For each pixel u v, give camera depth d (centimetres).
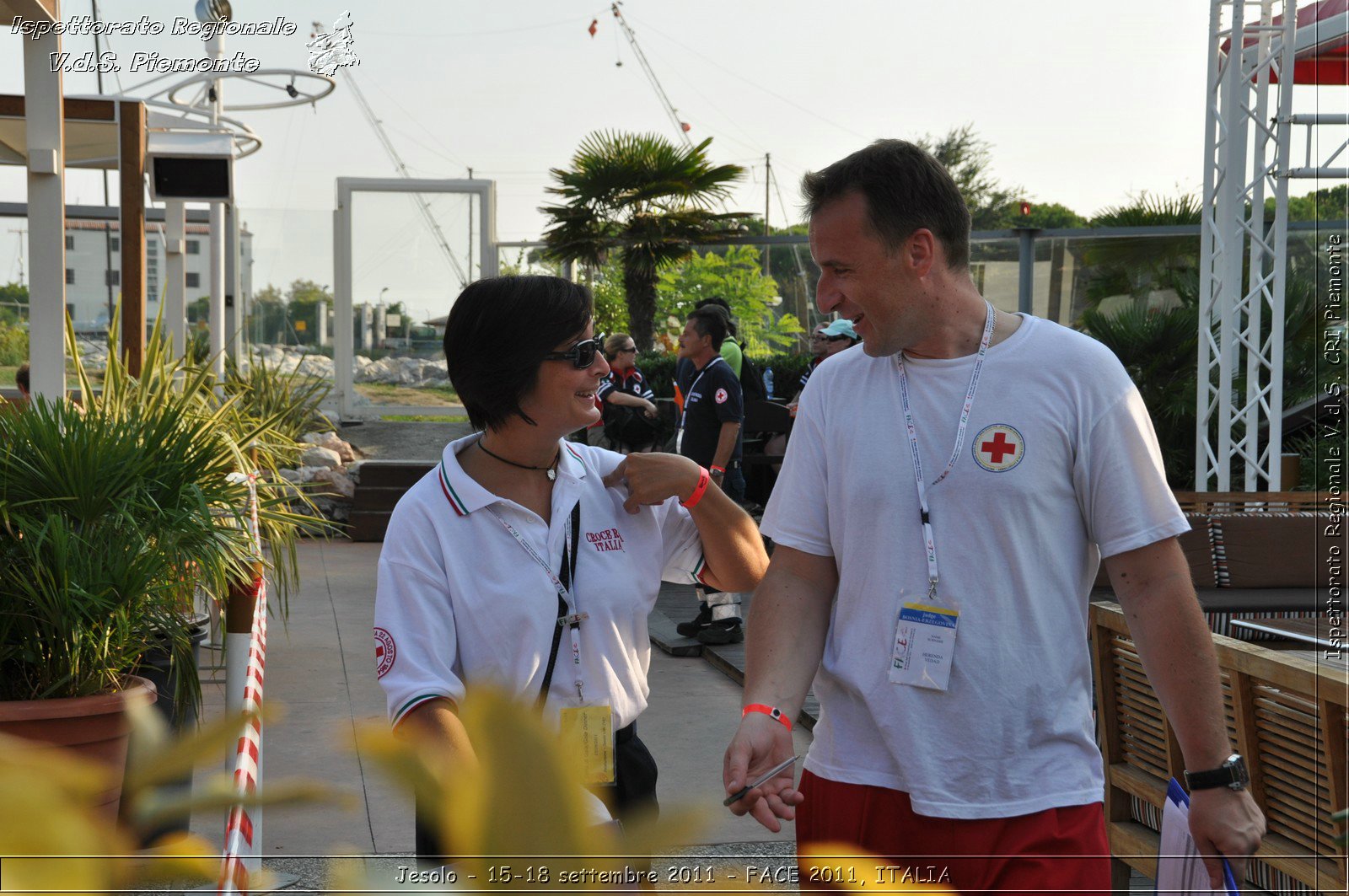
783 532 177
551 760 24
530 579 180
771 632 173
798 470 178
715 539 196
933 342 165
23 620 308
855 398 171
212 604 426
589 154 1777
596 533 188
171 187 838
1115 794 262
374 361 1256
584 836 24
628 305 1792
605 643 184
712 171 1753
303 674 539
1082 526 163
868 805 161
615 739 187
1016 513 157
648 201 1753
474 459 189
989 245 1386
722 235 1761
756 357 1562
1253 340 901
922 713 158
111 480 323
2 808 20
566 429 184
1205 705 155
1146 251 1338
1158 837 249
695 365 648
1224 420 909
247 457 455
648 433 975
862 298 163
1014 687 156
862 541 165
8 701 290
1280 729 209
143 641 329
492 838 24
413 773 24
